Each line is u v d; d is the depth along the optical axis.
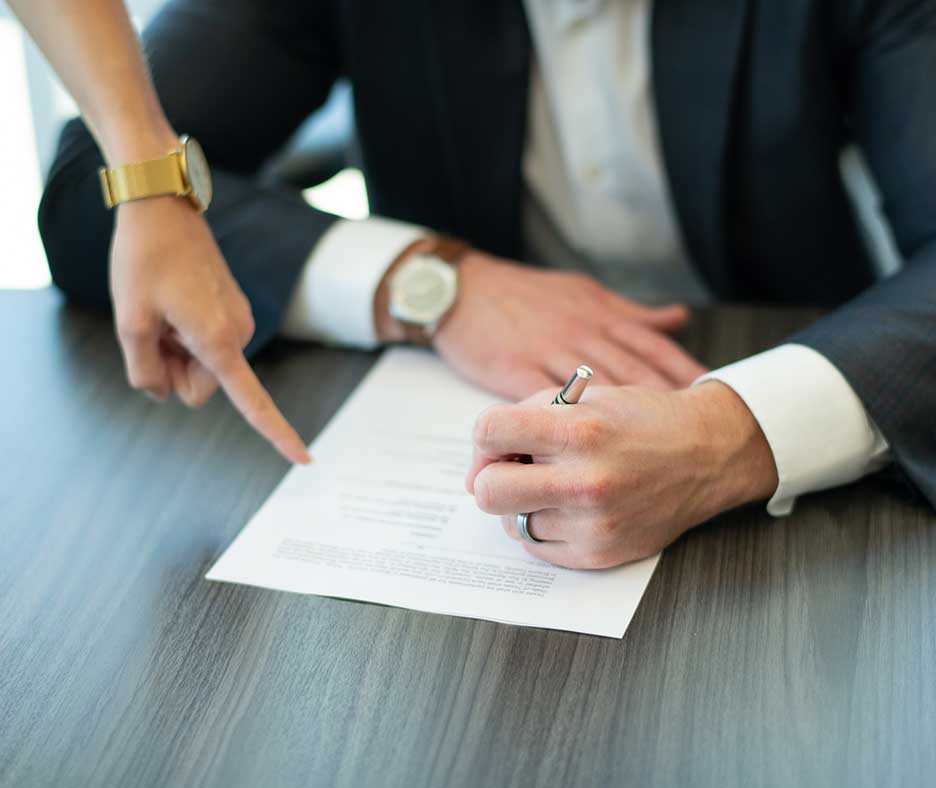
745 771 0.58
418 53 1.28
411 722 0.63
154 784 0.60
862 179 1.39
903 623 0.68
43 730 0.64
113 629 0.72
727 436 0.77
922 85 1.07
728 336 1.03
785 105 1.17
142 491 0.86
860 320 0.84
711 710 0.62
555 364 0.96
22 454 0.92
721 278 1.31
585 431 0.72
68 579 0.77
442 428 0.93
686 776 0.58
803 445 0.78
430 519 0.81
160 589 0.75
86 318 1.14
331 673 0.67
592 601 0.71
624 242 1.39
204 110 1.24
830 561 0.73
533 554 0.76
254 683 0.66
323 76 1.37
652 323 1.04
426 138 1.34
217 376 0.87
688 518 0.76
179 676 0.67
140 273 0.86
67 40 0.87
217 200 1.12
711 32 1.15
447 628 0.69
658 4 1.17
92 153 1.11
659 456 0.73
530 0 1.25
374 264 1.05
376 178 1.40
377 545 0.78
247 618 0.72
